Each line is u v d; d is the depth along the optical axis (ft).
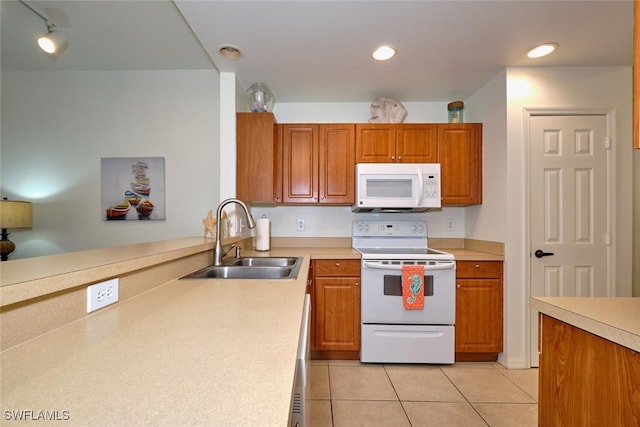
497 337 7.36
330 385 6.47
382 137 8.38
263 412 1.40
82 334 2.35
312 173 8.41
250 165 7.67
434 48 6.30
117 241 8.85
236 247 6.78
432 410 5.64
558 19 5.33
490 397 6.06
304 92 8.60
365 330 7.36
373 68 7.16
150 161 8.83
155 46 7.55
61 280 2.39
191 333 2.38
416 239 9.21
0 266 2.78
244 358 1.96
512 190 7.23
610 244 7.22
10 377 1.70
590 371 2.81
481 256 7.40
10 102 8.93
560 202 7.27
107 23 6.62
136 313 2.88
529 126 7.24
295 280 4.36
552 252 7.27
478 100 8.48
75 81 8.89
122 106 8.86
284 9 5.02
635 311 2.93
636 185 7.41
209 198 8.78
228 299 3.38
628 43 6.15
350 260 7.58
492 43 6.13
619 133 7.22
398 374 6.95
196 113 8.84
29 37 7.20
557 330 3.21
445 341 7.25
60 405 1.45
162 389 1.59
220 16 5.20
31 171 8.93
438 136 8.32
